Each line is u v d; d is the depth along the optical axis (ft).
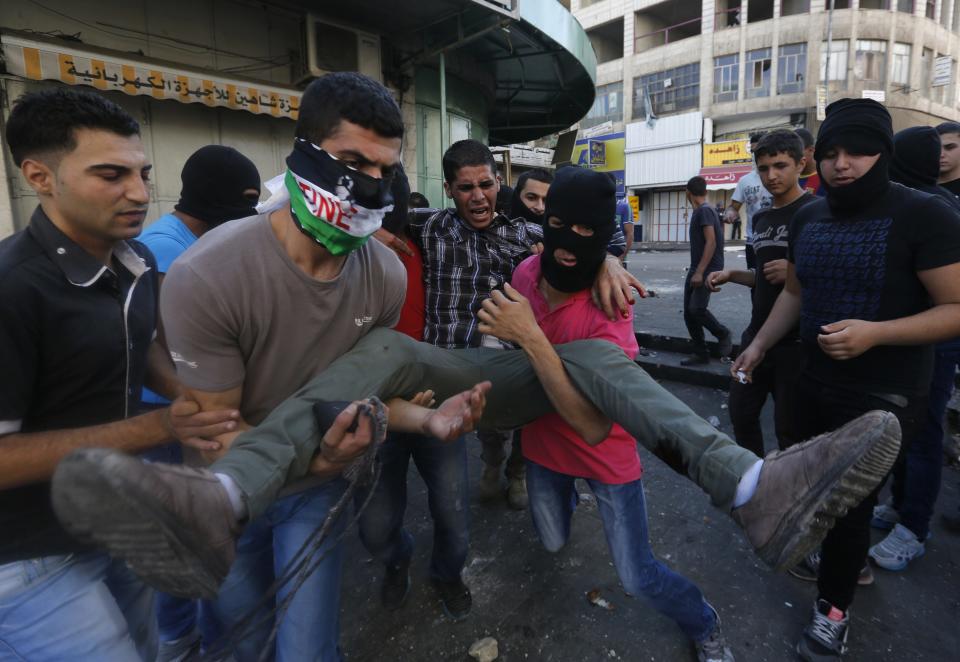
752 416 9.10
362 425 3.69
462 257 7.29
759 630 7.00
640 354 18.71
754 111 80.23
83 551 3.86
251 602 5.36
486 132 37.06
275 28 23.36
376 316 4.94
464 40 24.62
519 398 5.57
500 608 7.55
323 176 3.85
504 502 10.41
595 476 5.78
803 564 7.89
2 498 3.53
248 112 23.20
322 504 4.92
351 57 25.12
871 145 5.70
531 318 5.09
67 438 3.62
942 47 80.64
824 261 6.31
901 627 6.93
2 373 3.46
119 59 18.78
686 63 84.79
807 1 77.82
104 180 3.79
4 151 17.33
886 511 8.95
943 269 5.44
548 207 5.29
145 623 4.95
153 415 3.96
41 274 3.69
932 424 7.73
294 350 4.36
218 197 6.77
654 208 92.07
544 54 32.86
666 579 5.84
